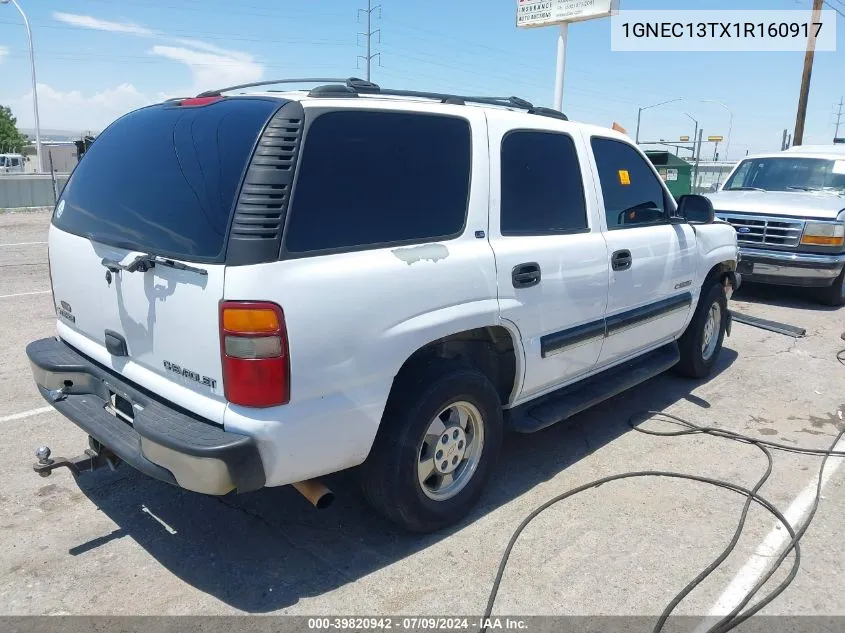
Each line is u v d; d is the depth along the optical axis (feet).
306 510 11.75
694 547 10.90
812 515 11.85
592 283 13.12
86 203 11.12
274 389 8.38
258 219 8.29
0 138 232.32
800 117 69.51
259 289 8.19
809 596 9.79
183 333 8.79
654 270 15.06
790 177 32.81
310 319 8.54
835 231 27.30
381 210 9.60
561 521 11.57
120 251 9.78
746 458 14.17
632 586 9.91
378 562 10.37
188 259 8.61
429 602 9.50
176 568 10.13
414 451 10.18
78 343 11.24
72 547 10.56
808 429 15.87
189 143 9.57
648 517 11.76
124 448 9.35
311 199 8.79
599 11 43.39
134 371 9.82
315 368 8.68
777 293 32.01
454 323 10.28
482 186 11.03
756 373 19.90
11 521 11.18
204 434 8.48
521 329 11.62
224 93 11.47
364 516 11.61
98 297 10.39
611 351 14.39
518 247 11.48
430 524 10.88
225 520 11.41
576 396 13.91
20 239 44.70
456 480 11.37
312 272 8.60
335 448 9.20
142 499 12.00
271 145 8.58
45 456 10.42
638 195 15.12
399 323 9.53
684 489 12.76
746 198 30.58
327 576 10.02
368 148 9.59
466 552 10.66
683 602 9.59
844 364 21.01
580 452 14.30
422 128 10.38
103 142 11.73
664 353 17.16
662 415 16.42
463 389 10.71
